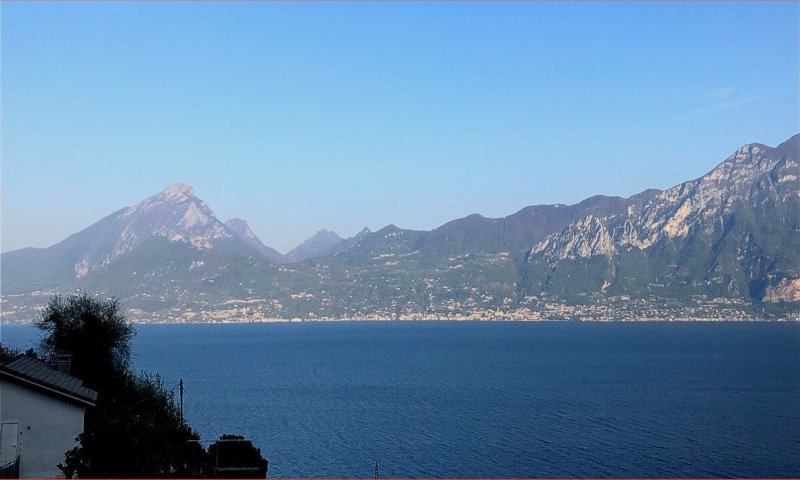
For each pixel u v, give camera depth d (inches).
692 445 3555.6
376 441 3636.8
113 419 1648.6
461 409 4849.9
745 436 3811.5
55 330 2630.4
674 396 5610.2
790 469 3043.8
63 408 1610.5
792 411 4761.3
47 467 1590.8
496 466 3090.6
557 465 3107.8
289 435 3799.2
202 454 1877.5
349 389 6092.5
